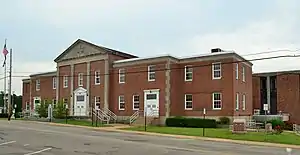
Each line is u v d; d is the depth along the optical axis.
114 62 50.09
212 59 42.88
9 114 51.22
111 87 50.12
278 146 24.19
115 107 49.28
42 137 25.39
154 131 34.12
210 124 39.94
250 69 50.06
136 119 45.03
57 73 57.28
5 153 17.42
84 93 52.66
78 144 21.48
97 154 17.31
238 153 18.62
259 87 61.06
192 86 44.16
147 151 18.61
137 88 47.12
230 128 35.69
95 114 47.38
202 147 21.28
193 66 44.34
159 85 44.84
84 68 53.28
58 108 50.66
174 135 30.66
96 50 51.66
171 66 44.75
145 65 46.59
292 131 41.25
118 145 21.22
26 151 18.23
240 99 43.88
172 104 44.34
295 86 56.31
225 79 41.66
